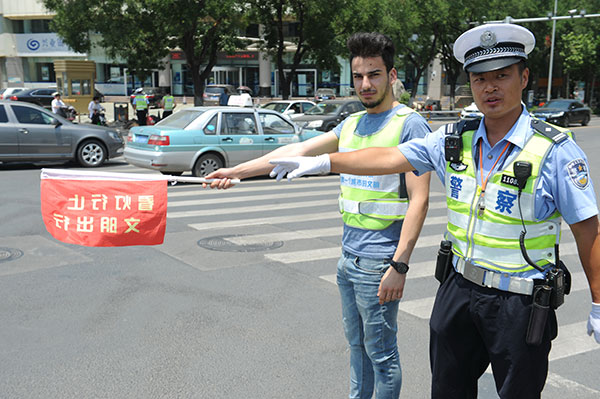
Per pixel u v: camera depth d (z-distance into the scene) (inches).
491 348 84.4
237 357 159.0
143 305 196.7
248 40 1067.3
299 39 1043.3
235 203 380.8
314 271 236.7
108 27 904.3
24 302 197.9
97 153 563.2
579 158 79.4
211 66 988.6
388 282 100.8
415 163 90.6
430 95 2055.9
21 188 423.2
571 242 291.3
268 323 182.9
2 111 519.2
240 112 482.3
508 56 79.1
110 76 1840.6
